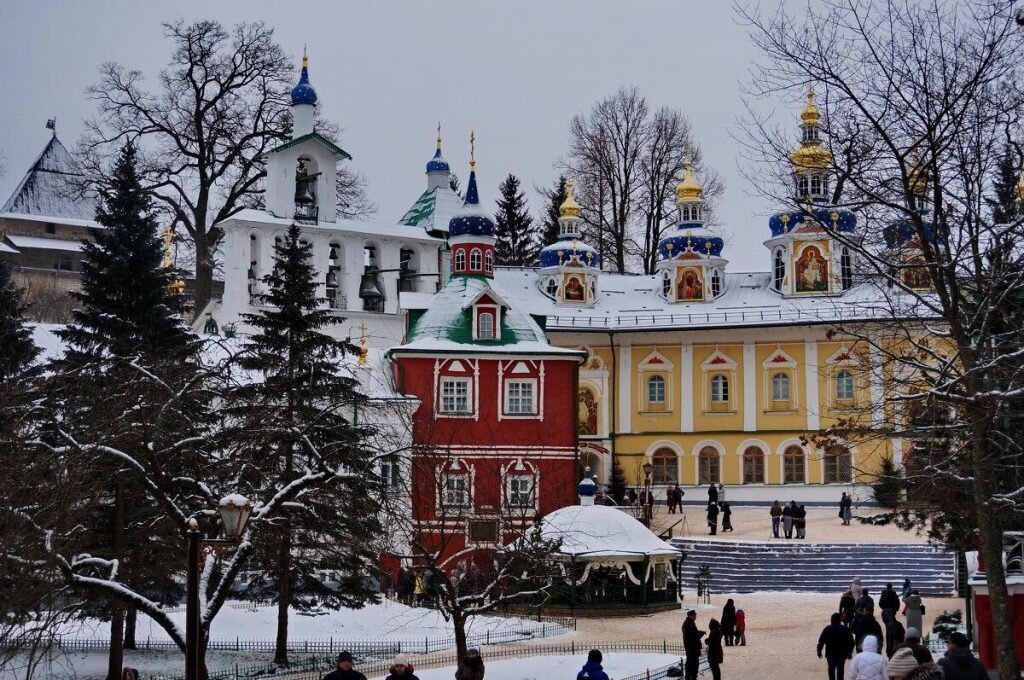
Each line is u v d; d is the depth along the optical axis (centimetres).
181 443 3250
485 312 7131
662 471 8612
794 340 8475
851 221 8444
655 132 10081
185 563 3622
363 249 8775
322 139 8638
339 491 3719
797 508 6625
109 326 4897
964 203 2800
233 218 8256
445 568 5988
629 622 5312
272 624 5047
